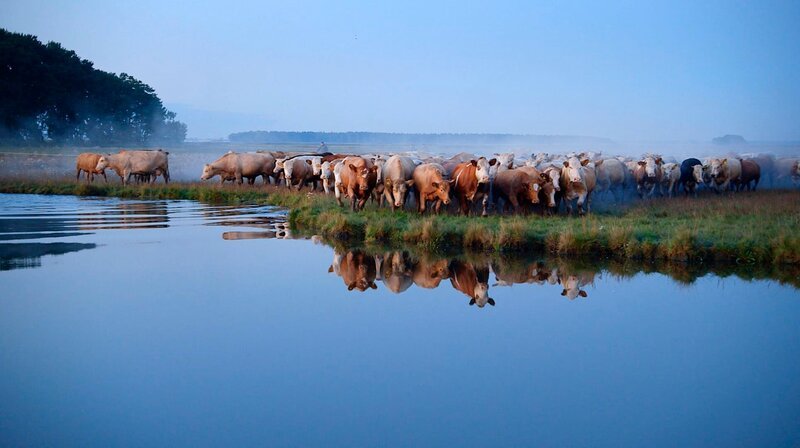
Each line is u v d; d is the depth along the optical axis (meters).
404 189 21.92
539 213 22.50
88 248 17.86
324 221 21.66
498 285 14.08
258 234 20.67
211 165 35.28
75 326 11.03
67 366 9.36
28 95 82.38
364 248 18.22
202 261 16.20
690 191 30.33
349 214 21.83
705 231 17.62
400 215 21.66
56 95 85.00
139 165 37.12
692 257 16.38
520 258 16.95
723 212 21.64
